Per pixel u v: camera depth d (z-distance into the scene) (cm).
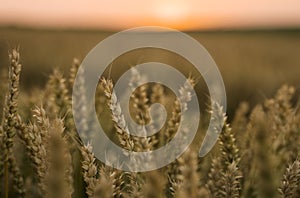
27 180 63
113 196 46
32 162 54
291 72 237
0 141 54
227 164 55
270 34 886
